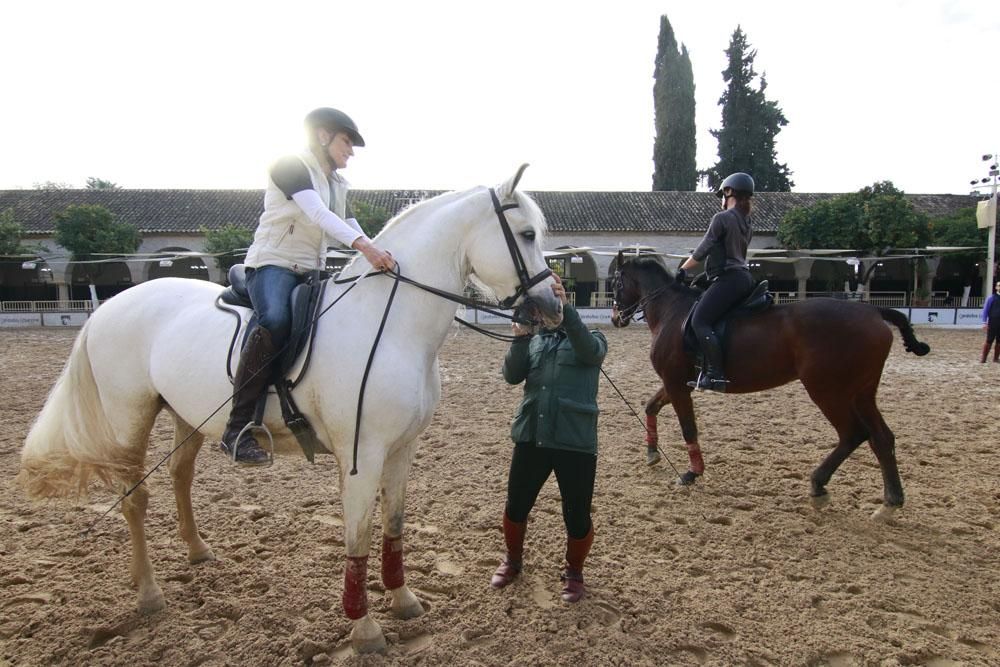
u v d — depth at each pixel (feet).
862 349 14.20
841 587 11.40
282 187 9.00
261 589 11.10
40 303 79.71
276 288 9.22
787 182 131.64
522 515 11.07
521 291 9.22
